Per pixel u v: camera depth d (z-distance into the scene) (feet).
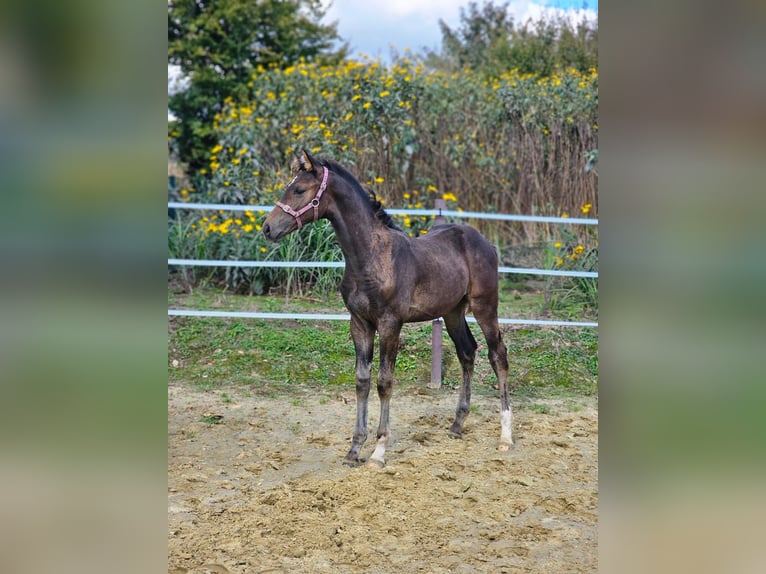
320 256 24.90
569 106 28.76
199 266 26.45
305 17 44.04
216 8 41.24
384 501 12.73
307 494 13.00
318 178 13.92
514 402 19.67
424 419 18.03
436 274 15.43
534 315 24.57
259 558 10.52
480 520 11.98
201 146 40.04
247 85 39.17
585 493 13.12
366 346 15.08
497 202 29.63
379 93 27.89
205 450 15.64
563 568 10.27
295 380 20.76
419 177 28.96
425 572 10.16
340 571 10.16
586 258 25.53
